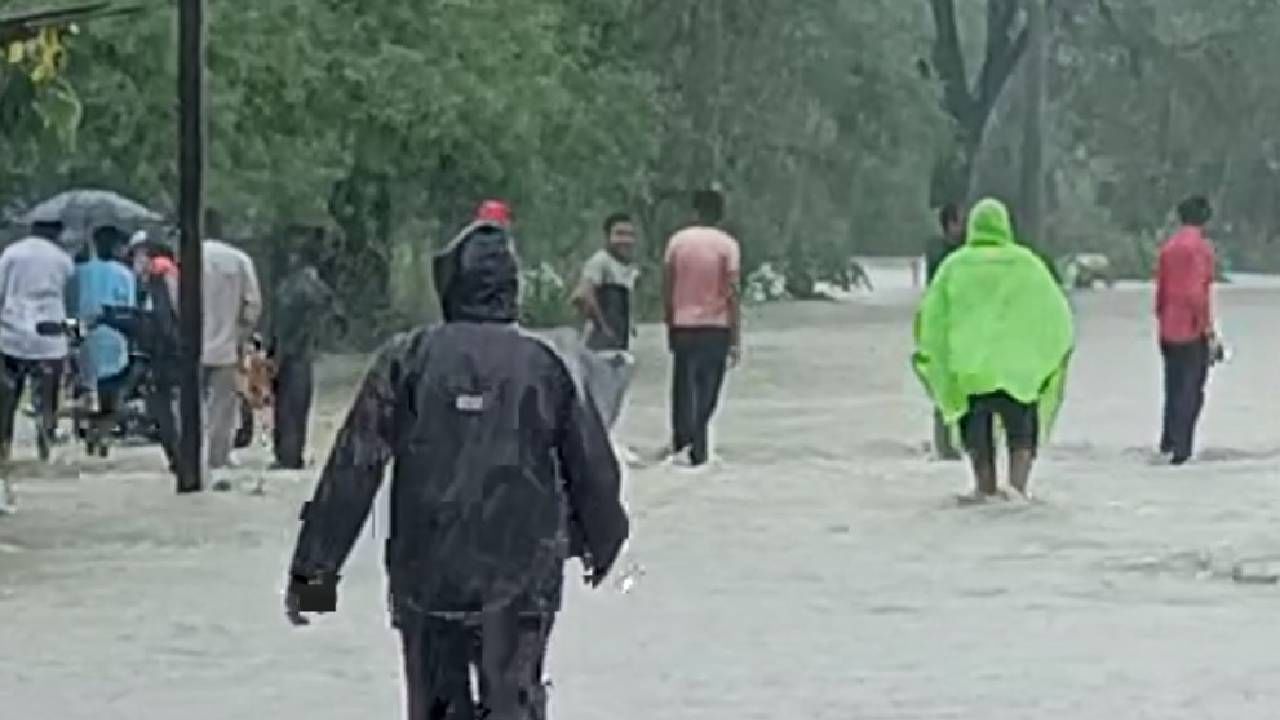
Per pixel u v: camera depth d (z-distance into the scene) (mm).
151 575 34500
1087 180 181000
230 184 78875
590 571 18719
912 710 24578
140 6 43562
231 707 24812
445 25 85750
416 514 18000
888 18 133250
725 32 114938
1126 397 75062
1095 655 27875
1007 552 36844
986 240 43281
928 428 64812
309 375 50531
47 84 40062
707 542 37938
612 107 97375
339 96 83062
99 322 55250
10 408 48375
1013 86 136500
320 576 18141
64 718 24297
